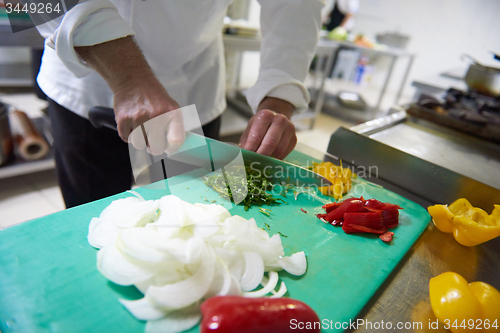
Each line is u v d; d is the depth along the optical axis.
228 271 0.49
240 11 2.22
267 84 0.87
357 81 4.09
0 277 0.49
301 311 0.40
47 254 0.54
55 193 1.65
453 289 0.48
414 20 3.60
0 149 1.48
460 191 0.79
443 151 0.98
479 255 0.67
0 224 1.40
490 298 0.47
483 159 0.96
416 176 0.86
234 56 2.72
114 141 1.03
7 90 2.52
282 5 0.89
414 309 0.53
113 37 0.61
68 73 0.92
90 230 0.58
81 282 0.49
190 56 1.00
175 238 0.53
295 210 0.76
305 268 0.57
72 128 0.99
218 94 1.21
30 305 0.45
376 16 3.96
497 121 1.13
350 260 0.61
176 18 0.85
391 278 0.59
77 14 0.59
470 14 2.41
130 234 0.51
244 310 0.39
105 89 0.93
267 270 0.56
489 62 2.28
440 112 1.22
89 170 1.07
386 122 1.13
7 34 1.18
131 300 0.47
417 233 0.71
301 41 0.90
